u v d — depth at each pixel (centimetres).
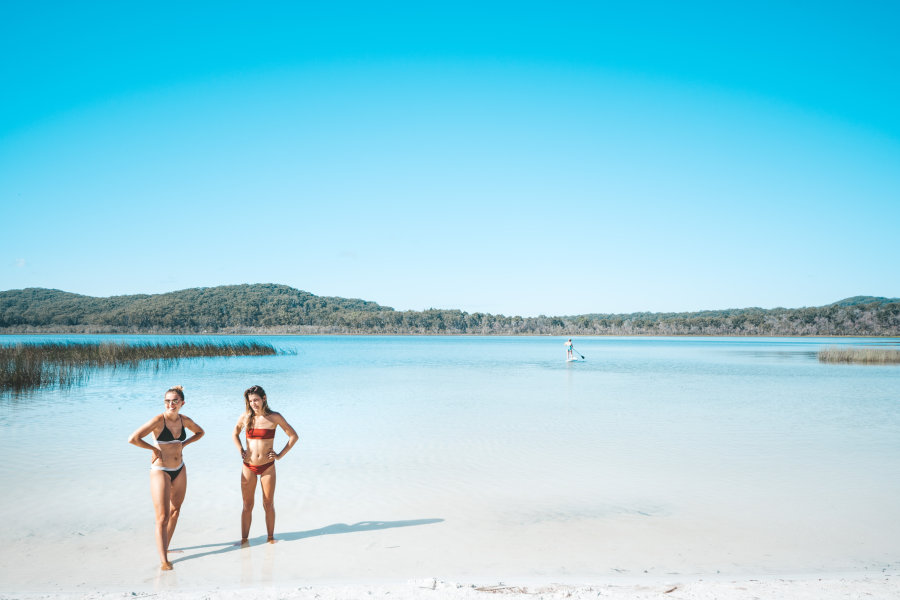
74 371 3244
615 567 686
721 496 975
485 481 1065
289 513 886
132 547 748
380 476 1095
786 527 830
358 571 674
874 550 745
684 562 703
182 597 564
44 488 1005
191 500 945
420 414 1852
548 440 1433
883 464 1196
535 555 725
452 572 671
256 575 661
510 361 5012
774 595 569
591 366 4338
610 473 1121
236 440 768
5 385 2439
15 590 612
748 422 1706
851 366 4391
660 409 1975
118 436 1450
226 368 3878
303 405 2066
